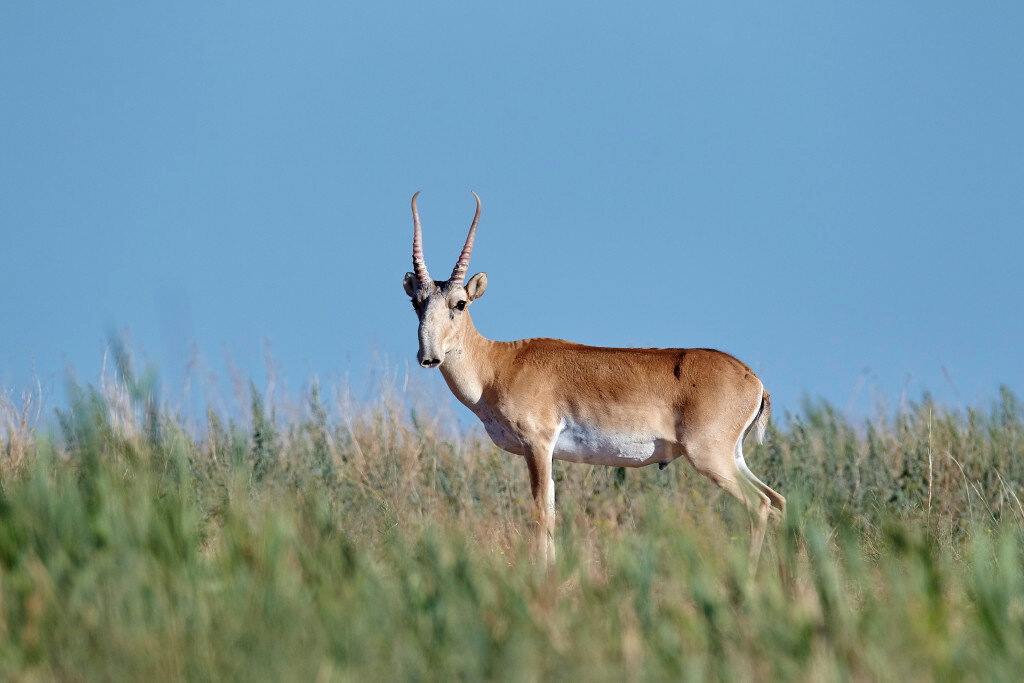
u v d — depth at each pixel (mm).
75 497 21906
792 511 22141
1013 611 20438
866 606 20734
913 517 34438
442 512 31516
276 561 20750
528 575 21984
